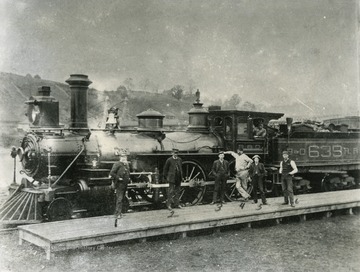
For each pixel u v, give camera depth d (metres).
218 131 11.95
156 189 9.87
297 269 6.46
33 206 8.27
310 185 14.32
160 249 7.20
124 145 9.78
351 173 15.67
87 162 9.03
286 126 12.70
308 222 9.84
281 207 9.59
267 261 6.81
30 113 9.24
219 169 9.84
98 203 8.67
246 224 9.04
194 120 11.80
